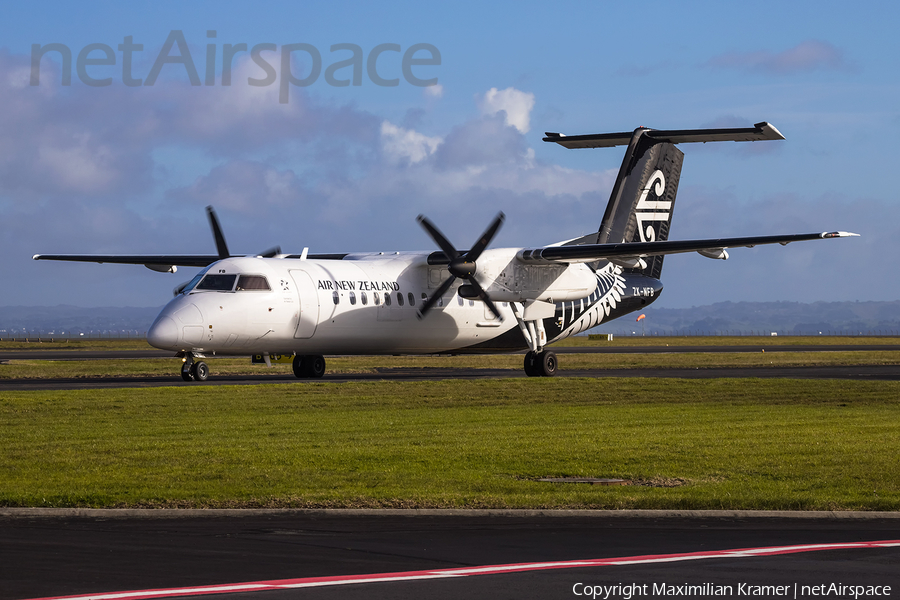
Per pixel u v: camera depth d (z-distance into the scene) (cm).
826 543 1844
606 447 3291
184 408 4534
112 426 3875
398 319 6819
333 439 3503
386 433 3688
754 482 2611
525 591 1491
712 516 2141
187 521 2061
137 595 1440
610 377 6700
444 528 1991
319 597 1444
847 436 3616
